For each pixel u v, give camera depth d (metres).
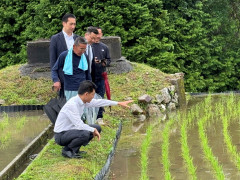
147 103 13.46
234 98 16.20
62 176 7.18
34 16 19.53
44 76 14.65
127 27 19.02
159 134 10.93
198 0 20.89
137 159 8.87
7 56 20.44
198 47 20.31
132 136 10.83
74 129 8.02
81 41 8.63
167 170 7.77
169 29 19.58
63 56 8.84
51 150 8.60
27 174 7.28
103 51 10.69
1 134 10.49
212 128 11.30
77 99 7.89
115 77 14.79
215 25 20.95
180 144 9.84
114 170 8.23
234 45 22.14
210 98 15.77
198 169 8.12
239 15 22.78
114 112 12.73
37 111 13.32
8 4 20.14
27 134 10.45
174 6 20.58
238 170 7.97
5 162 8.33
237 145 9.59
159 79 15.01
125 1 18.38
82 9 18.11
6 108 13.30
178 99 14.97
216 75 21.33
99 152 8.80
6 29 19.86
